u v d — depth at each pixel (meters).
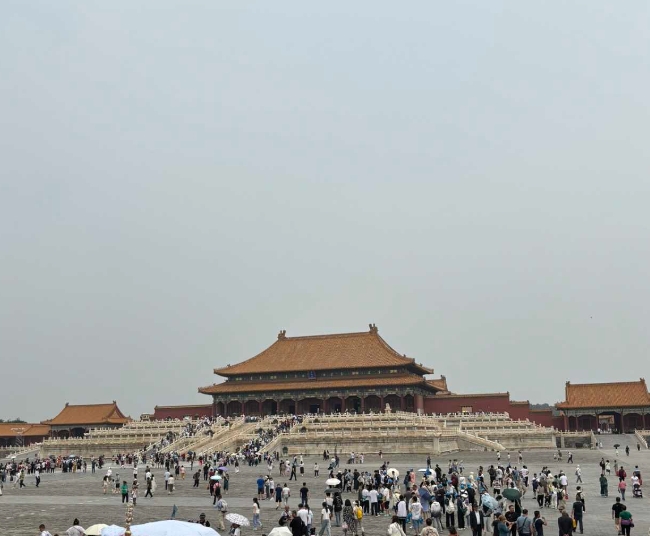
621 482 66.44
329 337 193.38
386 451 119.62
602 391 163.75
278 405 180.62
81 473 108.12
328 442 122.06
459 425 142.88
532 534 43.28
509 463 96.31
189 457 114.31
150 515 60.25
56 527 53.69
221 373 184.38
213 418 168.38
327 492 55.50
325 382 177.00
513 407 167.50
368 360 179.25
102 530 33.00
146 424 159.12
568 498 64.56
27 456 148.38
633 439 138.62
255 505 53.66
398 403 171.88
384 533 50.72
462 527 51.25
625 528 46.47
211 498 73.31
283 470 93.94
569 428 162.12
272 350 193.62
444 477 66.62
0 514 61.66
